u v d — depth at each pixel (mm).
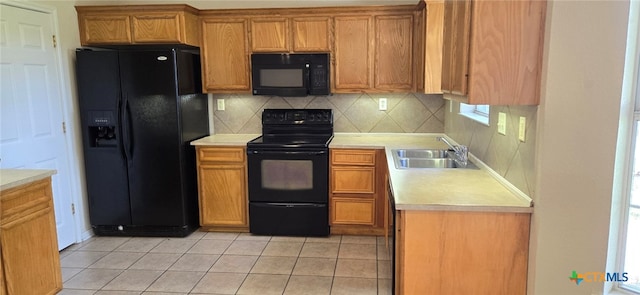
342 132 4176
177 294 2723
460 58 2002
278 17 3723
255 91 3771
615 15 1623
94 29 3697
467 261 1968
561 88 1702
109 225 3799
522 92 1817
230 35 3805
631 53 1641
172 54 3504
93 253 3428
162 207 3719
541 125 1764
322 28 3707
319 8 3645
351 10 3637
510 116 2152
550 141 1742
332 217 3697
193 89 3834
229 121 4238
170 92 3559
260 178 3676
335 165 3619
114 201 3756
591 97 1684
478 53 1814
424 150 3328
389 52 3686
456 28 2096
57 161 3479
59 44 3488
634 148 1698
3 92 2992
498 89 1827
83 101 3611
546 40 1729
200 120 4027
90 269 3115
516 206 1876
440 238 1959
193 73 3826
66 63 3574
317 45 3736
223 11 3748
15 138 3094
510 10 1777
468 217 1931
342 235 3740
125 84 3570
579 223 1771
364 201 3639
